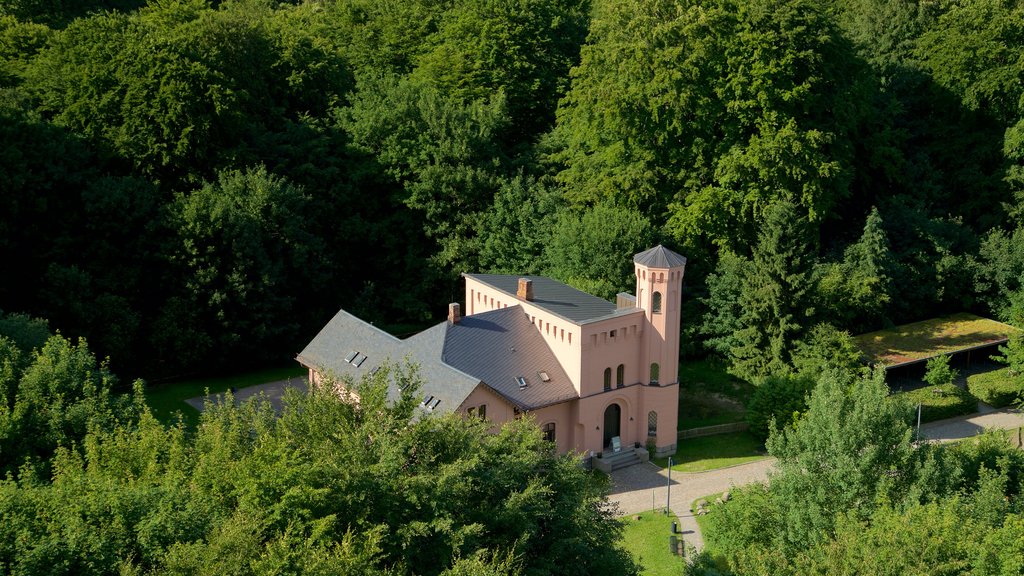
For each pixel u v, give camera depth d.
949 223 83.00
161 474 33.34
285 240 70.75
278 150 76.06
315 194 76.81
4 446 38.53
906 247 82.00
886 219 83.19
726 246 74.44
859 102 79.06
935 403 66.44
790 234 66.94
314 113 84.75
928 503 38.12
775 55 72.62
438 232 77.56
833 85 76.19
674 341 59.47
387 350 58.50
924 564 30.56
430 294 80.38
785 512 40.62
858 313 76.69
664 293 58.19
